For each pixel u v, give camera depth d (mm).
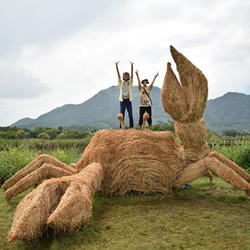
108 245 2734
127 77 8156
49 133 38906
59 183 3096
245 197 4523
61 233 2816
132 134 4672
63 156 8617
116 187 4414
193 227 3182
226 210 3834
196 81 4301
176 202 4238
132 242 2801
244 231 3027
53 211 2873
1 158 7188
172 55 4395
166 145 4680
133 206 4023
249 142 8883
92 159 4453
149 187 4484
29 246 2695
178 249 2637
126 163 4395
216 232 3020
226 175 4125
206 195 4688
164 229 3141
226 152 8484
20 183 3977
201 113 4410
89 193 3148
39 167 4348
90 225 3213
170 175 4535
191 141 4570
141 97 7797
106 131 4852
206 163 4410
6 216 3787
